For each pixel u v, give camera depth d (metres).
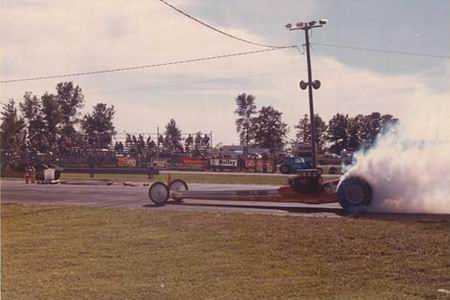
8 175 51.47
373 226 14.56
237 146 96.75
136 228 14.97
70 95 88.88
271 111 100.50
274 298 8.20
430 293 8.38
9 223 16.27
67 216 17.84
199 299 8.16
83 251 11.81
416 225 14.66
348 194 18.67
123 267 10.26
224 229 14.54
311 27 47.50
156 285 8.95
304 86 48.31
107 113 94.94
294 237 13.08
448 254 11.01
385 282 9.07
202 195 22.44
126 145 76.06
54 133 84.00
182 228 14.83
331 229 14.16
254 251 11.62
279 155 75.44
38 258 11.11
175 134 91.12
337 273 9.70
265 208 20.36
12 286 8.90
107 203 23.03
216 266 10.30
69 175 51.31
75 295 8.38
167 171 64.19
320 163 71.50
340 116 87.12
